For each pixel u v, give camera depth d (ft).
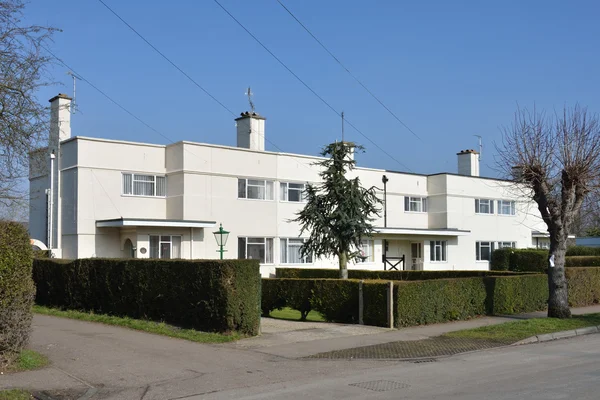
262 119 110.11
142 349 41.11
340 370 35.73
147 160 97.40
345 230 75.56
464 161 150.20
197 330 49.08
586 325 53.26
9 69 41.70
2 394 28.17
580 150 56.90
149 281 54.19
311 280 59.62
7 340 34.04
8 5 41.52
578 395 27.48
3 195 46.03
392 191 129.18
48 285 68.90
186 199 95.55
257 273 48.73
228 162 100.99
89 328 50.49
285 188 108.88
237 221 101.50
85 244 90.48
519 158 59.26
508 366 35.99
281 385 31.60
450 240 134.92
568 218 58.18
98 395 29.73
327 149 79.00
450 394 28.40
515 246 148.05
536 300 68.64
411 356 40.14
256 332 48.14
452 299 58.44
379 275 90.38
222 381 32.63
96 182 92.02
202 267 48.75
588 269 77.00
